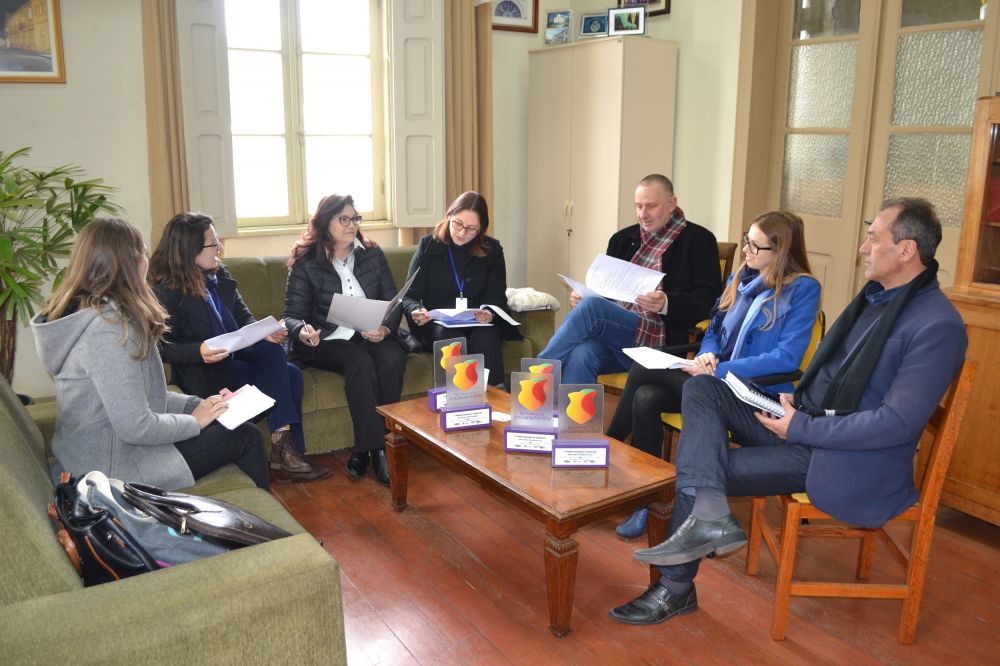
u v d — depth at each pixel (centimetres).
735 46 409
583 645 209
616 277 304
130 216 390
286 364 301
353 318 301
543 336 376
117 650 127
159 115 371
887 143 368
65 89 366
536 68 476
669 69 439
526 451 231
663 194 312
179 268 283
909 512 202
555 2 494
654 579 230
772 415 207
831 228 395
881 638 213
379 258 341
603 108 436
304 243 325
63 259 378
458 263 348
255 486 219
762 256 250
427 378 339
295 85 435
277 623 140
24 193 318
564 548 204
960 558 254
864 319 212
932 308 194
